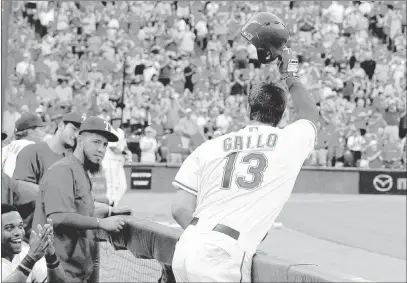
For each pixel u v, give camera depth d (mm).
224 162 5820
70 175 8289
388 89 39500
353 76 40750
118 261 10383
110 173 14812
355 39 44031
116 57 38812
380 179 35031
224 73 39594
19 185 10070
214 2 43812
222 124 35438
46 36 39062
